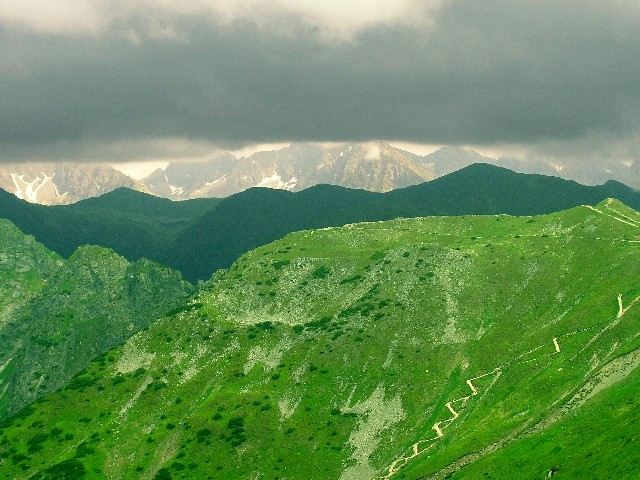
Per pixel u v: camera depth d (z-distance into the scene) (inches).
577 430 6870.1
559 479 5826.8
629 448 5492.1
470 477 6958.7
